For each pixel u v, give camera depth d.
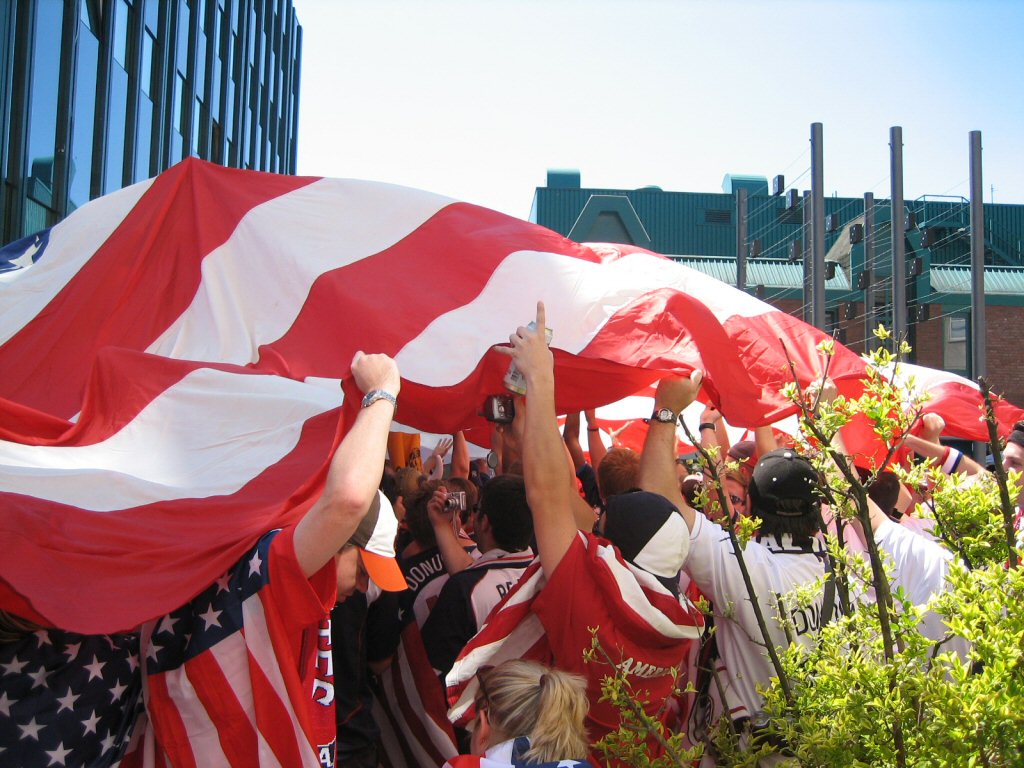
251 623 2.19
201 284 3.59
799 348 3.95
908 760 2.03
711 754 2.91
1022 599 1.98
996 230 39.09
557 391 3.47
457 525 4.32
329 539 2.16
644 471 3.13
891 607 2.21
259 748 2.17
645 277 3.96
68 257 3.75
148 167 17.16
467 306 3.38
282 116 33.88
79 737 2.20
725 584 2.84
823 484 2.51
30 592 2.09
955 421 5.30
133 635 2.31
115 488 2.46
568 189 45.00
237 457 2.68
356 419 2.36
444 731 3.53
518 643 2.81
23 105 11.66
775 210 45.47
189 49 19.95
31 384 3.38
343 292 3.40
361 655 3.53
